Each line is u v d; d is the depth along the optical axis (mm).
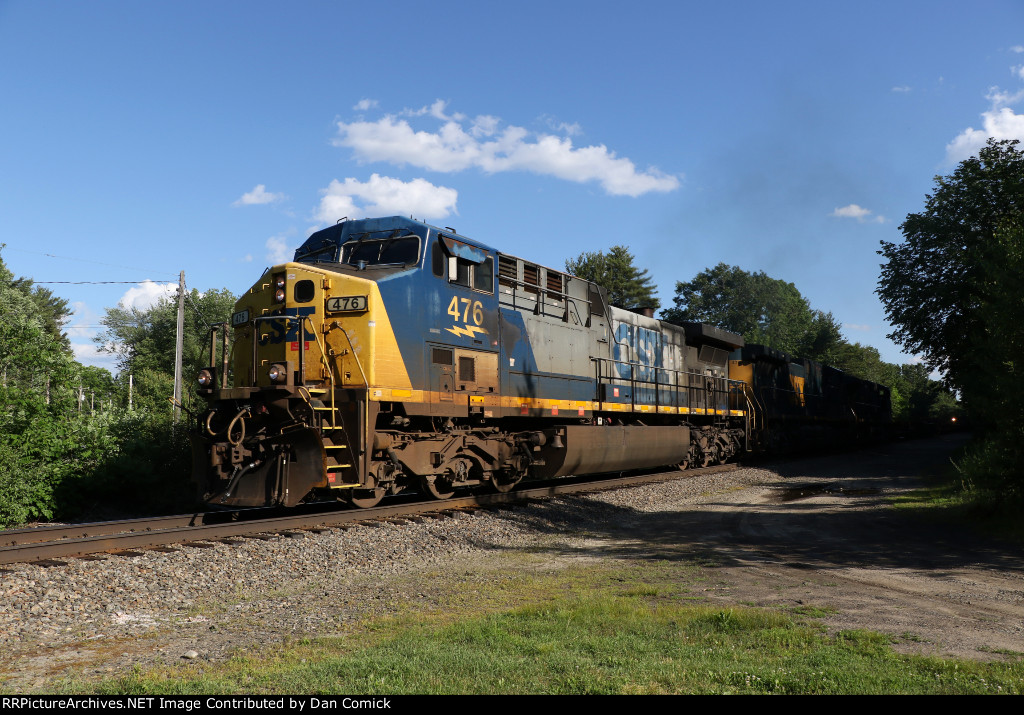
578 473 17281
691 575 8961
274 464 11266
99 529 10891
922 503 15375
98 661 5867
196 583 8203
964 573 8938
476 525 12086
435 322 12727
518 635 6164
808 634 6059
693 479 20641
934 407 107812
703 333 24422
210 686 4969
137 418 18453
